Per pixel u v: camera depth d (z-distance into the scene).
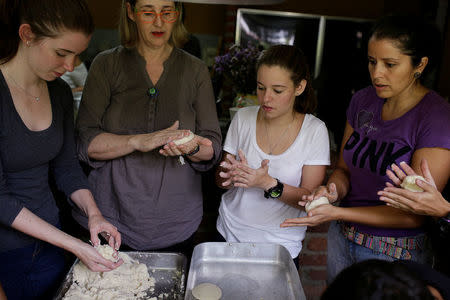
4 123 1.17
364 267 0.63
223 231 1.60
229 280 1.27
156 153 1.51
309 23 4.69
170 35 1.52
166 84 1.52
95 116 1.53
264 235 1.50
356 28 4.67
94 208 1.42
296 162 1.46
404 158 1.31
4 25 1.11
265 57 1.37
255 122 1.52
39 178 1.34
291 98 1.39
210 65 4.78
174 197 1.56
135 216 1.55
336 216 1.30
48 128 1.29
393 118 1.35
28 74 1.20
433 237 1.30
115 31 4.54
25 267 1.33
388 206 1.33
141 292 1.24
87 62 4.29
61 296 1.22
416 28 1.18
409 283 0.59
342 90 4.60
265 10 4.67
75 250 1.17
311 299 2.03
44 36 1.08
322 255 2.08
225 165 1.36
